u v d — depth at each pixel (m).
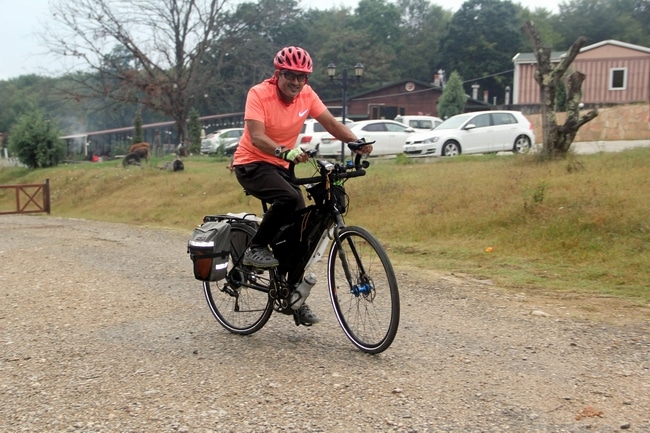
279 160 4.39
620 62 34.25
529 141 19.25
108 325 5.13
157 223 14.42
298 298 4.36
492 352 4.38
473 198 10.50
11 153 29.53
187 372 4.02
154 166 22.16
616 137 22.83
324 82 55.25
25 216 18.16
